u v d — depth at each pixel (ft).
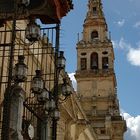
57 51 50.83
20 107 39.09
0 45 42.29
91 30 230.27
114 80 214.90
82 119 122.62
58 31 50.90
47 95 44.96
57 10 47.52
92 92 207.51
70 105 105.70
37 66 71.67
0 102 54.24
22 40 60.75
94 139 165.89
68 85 53.21
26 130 48.42
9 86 31.99
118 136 201.05
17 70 34.78
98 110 203.00
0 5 47.47
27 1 35.78
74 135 120.88
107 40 222.48
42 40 60.95
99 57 218.59
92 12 236.63
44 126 50.78
